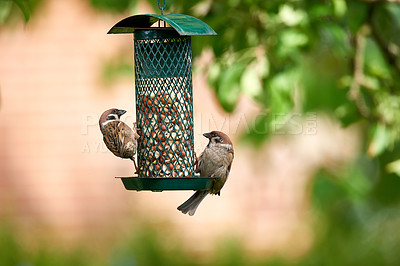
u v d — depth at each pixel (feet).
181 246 60.44
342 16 33.76
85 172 64.34
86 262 59.36
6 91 64.80
